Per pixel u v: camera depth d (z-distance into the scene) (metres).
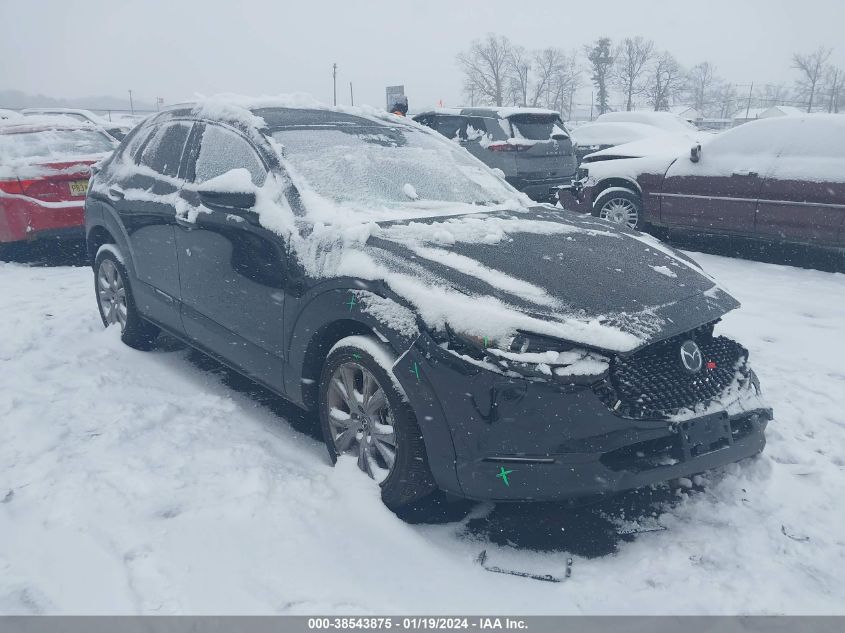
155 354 4.82
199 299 3.95
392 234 3.18
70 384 4.10
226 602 2.41
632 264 3.18
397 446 2.86
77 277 6.99
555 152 11.61
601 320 2.67
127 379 4.27
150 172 4.48
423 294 2.78
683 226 8.29
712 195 7.92
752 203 7.59
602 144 16.31
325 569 2.60
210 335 3.94
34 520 2.79
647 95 81.19
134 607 2.37
